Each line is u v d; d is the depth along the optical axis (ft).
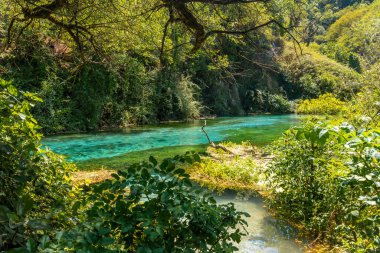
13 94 8.04
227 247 6.59
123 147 38.99
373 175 6.69
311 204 17.13
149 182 6.61
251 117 81.56
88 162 30.81
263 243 14.99
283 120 73.26
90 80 53.78
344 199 13.56
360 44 119.85
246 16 14.73
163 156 33.63
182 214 6.30
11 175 7.11
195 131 54.13
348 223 14.20
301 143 17.30
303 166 17.19
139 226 6.31
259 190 23.67
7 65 39.70
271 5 14.16
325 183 16.56
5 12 18.44
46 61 45.78
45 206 8.10
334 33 153.69
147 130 55.21
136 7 16.11
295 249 14.42
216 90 84.99
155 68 62.95
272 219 17.97
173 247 6.14
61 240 5.20
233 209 7.06
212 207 6.79
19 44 23.12
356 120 17.01
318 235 15.56
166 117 70.79
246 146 38.68
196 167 29.19
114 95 60.18
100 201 6.54
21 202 5.65
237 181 25.73
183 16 13.19
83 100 53.52
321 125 7.74
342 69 83.35
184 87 73.20
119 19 16.02
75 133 50.21
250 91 92.63
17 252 4.59
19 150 7.64
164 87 69.92
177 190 6.59
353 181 6.89
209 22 14.88
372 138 6.75
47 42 37.78
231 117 81.66
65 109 49.37
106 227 5.82
